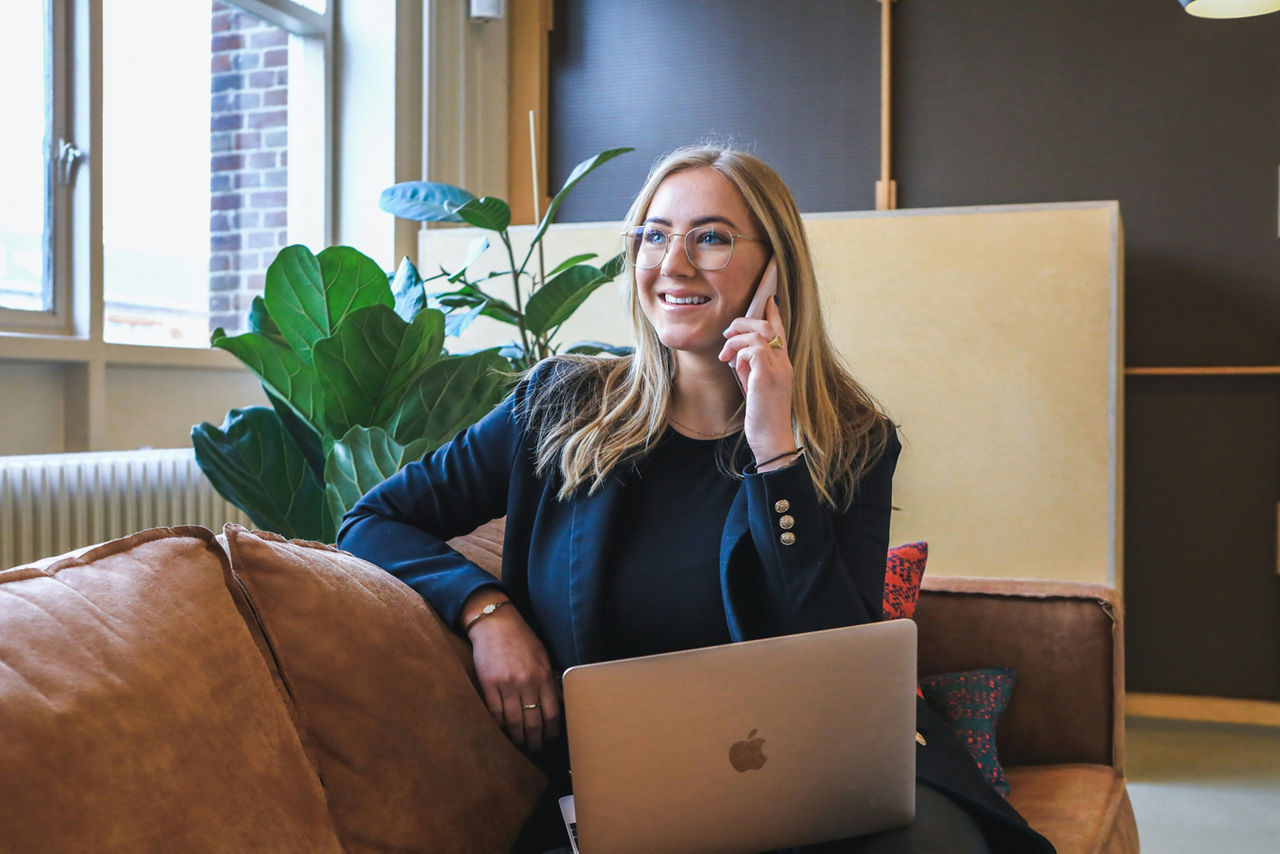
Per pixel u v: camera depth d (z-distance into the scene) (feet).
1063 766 6.68
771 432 4.58
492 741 4.26
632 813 3.47
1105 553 10.29
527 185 14.98
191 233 11.68
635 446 4.89
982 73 13.74
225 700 3.28
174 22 11.41
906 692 3.77
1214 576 13.25
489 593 4.58
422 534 4.88
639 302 5.04
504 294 11.88
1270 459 13.01
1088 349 10.30
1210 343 13.12
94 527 9.16
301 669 3.71
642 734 3.45
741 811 3.60
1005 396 10.52
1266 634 13.08
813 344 5.00
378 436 6.75
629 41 14.83
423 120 13.46
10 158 9.41
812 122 14.29
